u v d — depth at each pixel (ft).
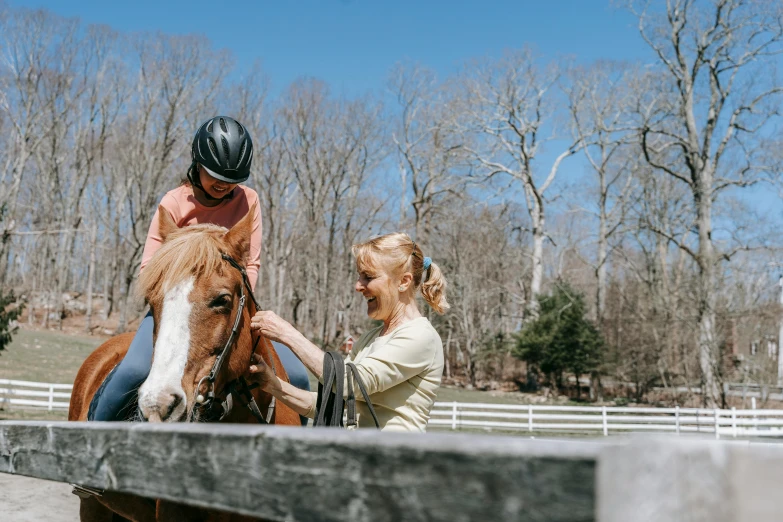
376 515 3.62
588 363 116.37
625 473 2.84
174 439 5.01
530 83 131.64
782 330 109.40
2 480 30.76
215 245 9.91
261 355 11.28
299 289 150.92
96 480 6.02
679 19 99.86
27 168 170.60
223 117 12.48
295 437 4.07
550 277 172.76
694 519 2.76
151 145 140.67
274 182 145.59
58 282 156.56
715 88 98.22
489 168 133.08
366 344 11.52
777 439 69.51
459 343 147.23
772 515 2.92
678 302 103.09
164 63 138.00
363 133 143.23
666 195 128.57
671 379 106.63
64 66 152.15
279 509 4.12
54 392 70.49
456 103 131.44
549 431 74.43
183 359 8.96
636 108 108.58
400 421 10.12
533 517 3.05
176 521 9.37
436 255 142.72
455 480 3.32
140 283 9.62
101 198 171.42
